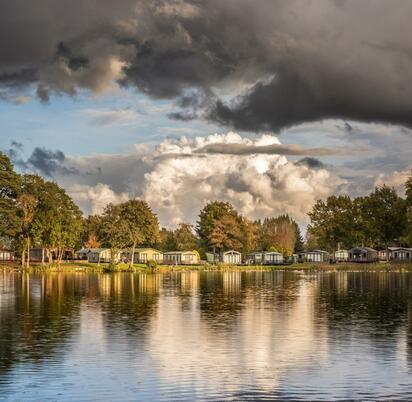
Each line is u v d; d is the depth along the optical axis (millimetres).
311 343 39188
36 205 160625
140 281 110375
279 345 38469
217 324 47688
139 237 173125
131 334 42594
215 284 101125
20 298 71125
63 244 170375
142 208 177500
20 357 34688
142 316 52875
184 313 55156
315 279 121000
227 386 28797
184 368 32156
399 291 84562
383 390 28141
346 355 35375
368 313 55531
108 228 170250
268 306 62031
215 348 37500
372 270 174500
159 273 154125
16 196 157750
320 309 59000
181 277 129500
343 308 60062
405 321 49625
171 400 26609
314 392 27844
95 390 28047
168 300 68750
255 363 33406
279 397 27078
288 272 165500
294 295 76750
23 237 162500
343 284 102312
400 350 36812
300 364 33125
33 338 40875
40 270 154625
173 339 40562
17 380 29703
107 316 52781
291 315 53750
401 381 29609
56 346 37969
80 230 176375
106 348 37344
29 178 161125
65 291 82812
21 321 49375
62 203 166750
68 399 26734
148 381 29625
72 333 42938
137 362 33562
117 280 113875
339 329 45062
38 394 27453
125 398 26875
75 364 32969
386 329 45094
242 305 62969
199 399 26750
